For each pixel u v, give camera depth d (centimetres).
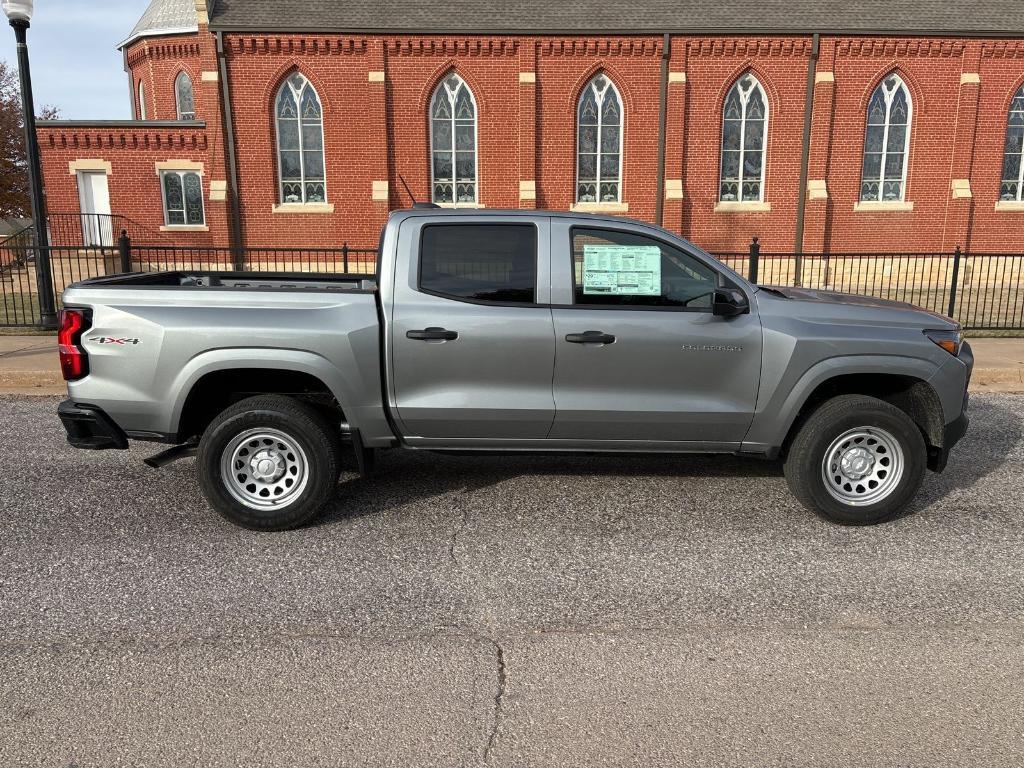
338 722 271
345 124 1866
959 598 368
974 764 250
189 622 342
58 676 298
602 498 507
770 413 455
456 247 448
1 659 310
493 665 309
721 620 347
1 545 426
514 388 450
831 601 365
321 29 1803
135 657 312
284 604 361
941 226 1939
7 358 924
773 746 259
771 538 443
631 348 445
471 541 436
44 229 1132
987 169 1912
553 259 449
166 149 1897
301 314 438
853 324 456
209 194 1903
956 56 1845
